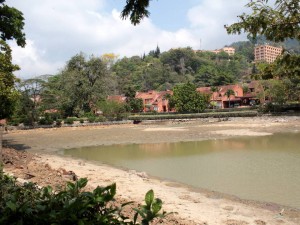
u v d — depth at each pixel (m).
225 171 16.70
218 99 84.50
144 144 31.48
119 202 9.50
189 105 71.56
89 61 69.69
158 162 20.42
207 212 9.70
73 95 66.06
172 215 8.85
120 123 63.50
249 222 8.82
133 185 13.29
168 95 82.44
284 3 4.16
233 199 11.46
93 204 2.92
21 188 4.32
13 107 25.42
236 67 138.50
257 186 13.40
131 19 4.73
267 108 58.62
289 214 9.65
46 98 59.06
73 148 30.61
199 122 59.72
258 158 20.25
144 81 131.75
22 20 25.27
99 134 44.06
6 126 52.06
